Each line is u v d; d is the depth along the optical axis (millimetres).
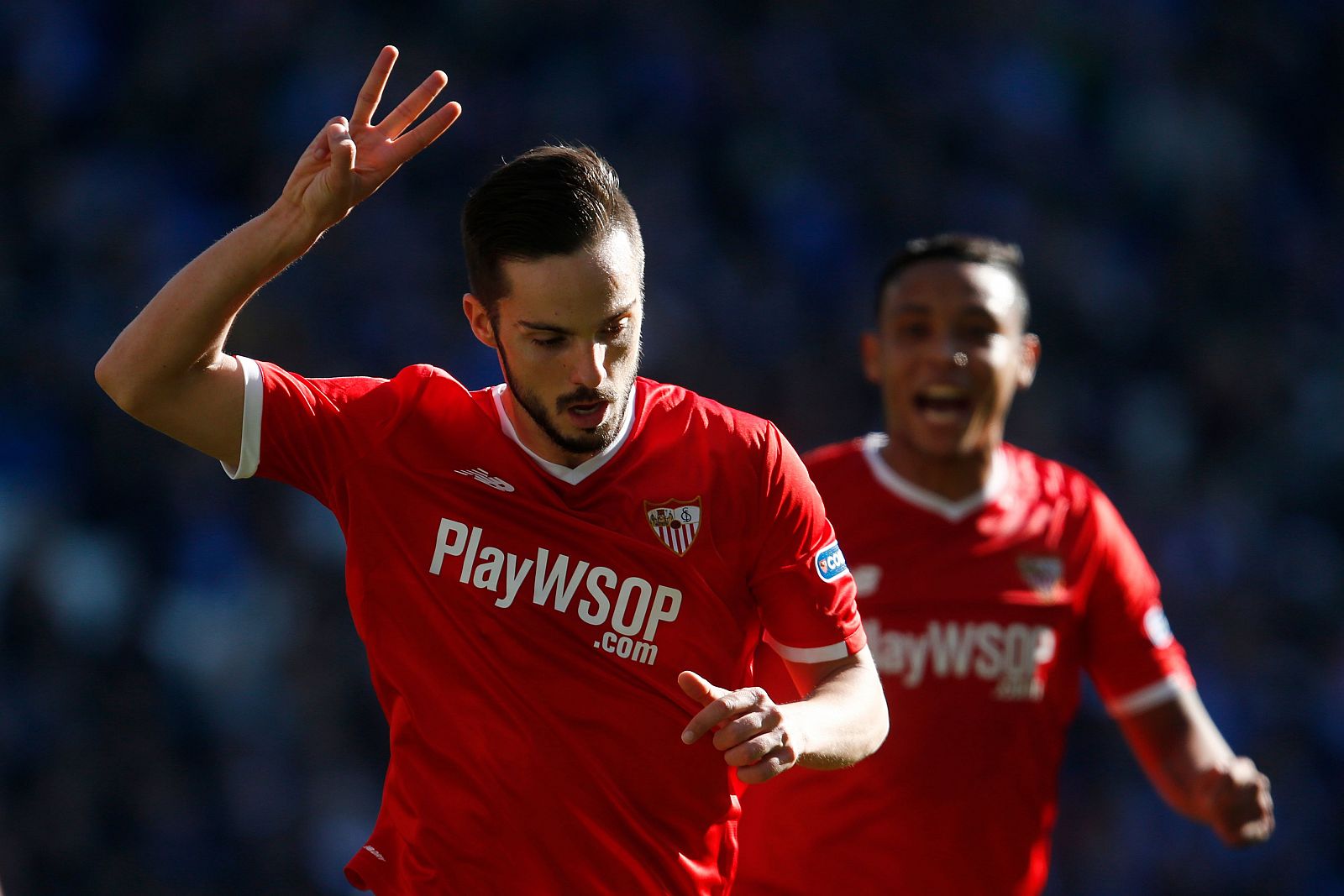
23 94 41062
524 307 8930
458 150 42031
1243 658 40594
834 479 15688
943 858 14375
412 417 9742
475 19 44750
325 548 34344
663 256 41969
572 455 9641
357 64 42844
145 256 38750
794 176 45719
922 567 15094
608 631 9547
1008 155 48594
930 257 15531
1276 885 36562
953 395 15188
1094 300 46562
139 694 32031
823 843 14328
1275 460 45844
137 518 34250
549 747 9414
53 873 29641
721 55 46781
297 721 32375
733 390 40906
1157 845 35125
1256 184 51562
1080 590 15391
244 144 41594
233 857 30641
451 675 9547
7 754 30547
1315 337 49188
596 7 45938
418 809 9539
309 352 36812
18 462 34500
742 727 8570
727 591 9766
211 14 42906
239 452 9523
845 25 49094
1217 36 53156
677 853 9625
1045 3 51281
